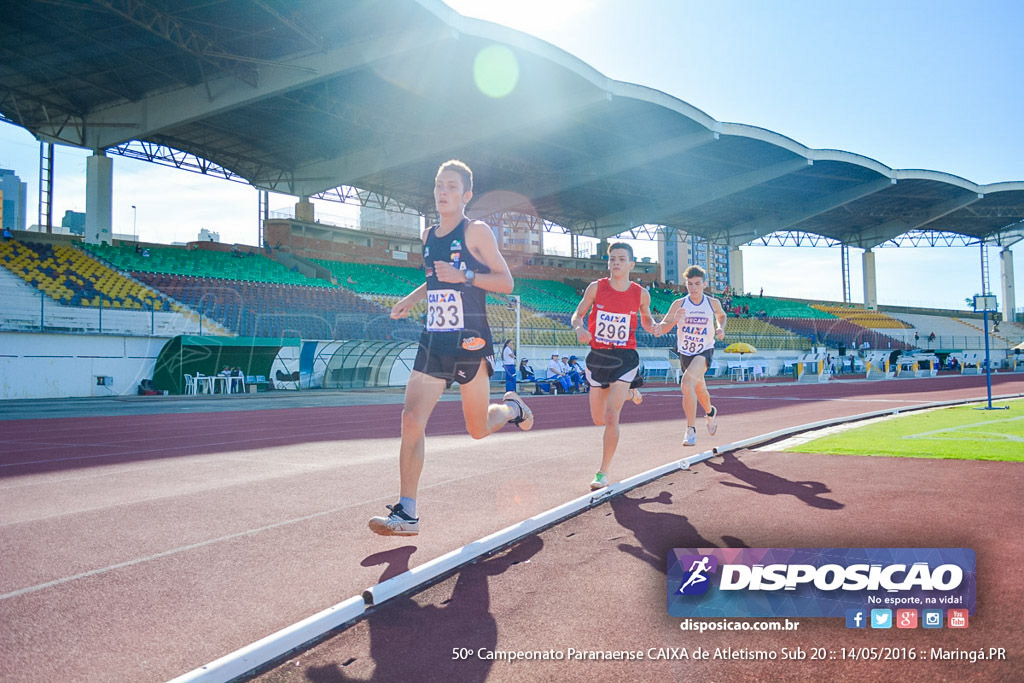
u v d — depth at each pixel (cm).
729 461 602
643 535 344
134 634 226
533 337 3138
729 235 5234
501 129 2902
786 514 384
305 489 488
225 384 2211
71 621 238
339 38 2248
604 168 3562
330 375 2516
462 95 2731
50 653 211
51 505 439
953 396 1747
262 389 2312
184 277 2588
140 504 439
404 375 2477
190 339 2134
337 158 3334
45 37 2103
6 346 1894
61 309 2000
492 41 2258
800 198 4447
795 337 4441
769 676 190
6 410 1445
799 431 841
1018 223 5506
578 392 2270
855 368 4538
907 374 4178
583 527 363
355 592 265
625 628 227
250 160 3309
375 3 2012
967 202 4575
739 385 2617
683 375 684
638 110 2922
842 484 478
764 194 4331
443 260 344
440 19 2108
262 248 3422
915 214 5012
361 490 483
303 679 192
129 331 2125
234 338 2216
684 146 3253
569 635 221
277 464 618
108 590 270
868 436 779
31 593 267
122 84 2480
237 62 2327
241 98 2416
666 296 4753
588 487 483
